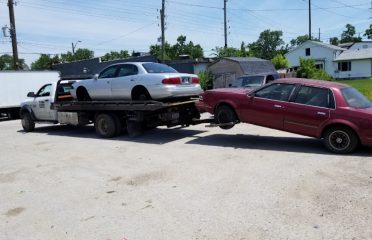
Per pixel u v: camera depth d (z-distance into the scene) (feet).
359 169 23.26
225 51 134.41
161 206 18.52
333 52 194.49
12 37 102.37
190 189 20.84
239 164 25.62
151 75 36.35
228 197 19.25
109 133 39.45
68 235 15.90
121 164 27.48
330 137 28.07
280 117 30.40
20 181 24.62
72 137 41.83
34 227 16.98
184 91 37.04
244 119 32.58
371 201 17.79
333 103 28.02
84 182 23.45
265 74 49.34
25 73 77.97
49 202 20.16
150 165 26.66
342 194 18.89
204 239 14.78
